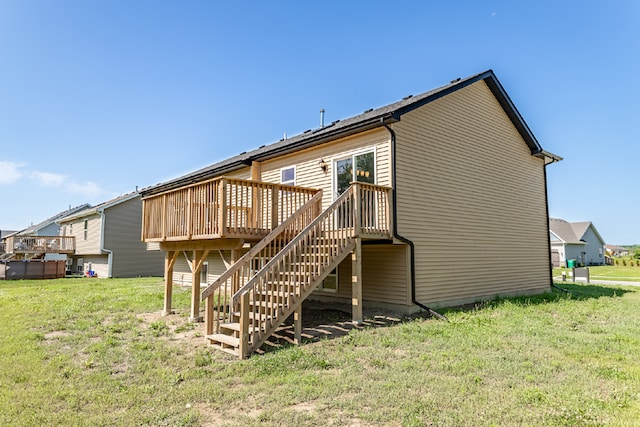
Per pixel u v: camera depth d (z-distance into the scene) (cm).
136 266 2355
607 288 1530
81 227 2612
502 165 1205
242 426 329
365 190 808
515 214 1236
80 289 1452
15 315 876
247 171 1284
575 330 704
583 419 333
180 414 355
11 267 2128
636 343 600
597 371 465
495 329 697
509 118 1259
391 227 841
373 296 947
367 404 371
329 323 779
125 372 487
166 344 623
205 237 739
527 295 1226
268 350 581
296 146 1063
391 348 580
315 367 492
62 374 472
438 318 812
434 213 952
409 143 909
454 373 462
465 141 1077
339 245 747
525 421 332
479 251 1073
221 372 478
